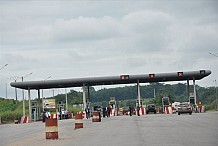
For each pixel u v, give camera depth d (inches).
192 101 2532.0
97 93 6476.4
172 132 794.2
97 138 727.7
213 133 741.3
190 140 617.0
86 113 2138.3
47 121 759.1
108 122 1403.8
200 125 990.4
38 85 2497.5
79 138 751.7
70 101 5004.9
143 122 1282.0
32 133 1023.6
